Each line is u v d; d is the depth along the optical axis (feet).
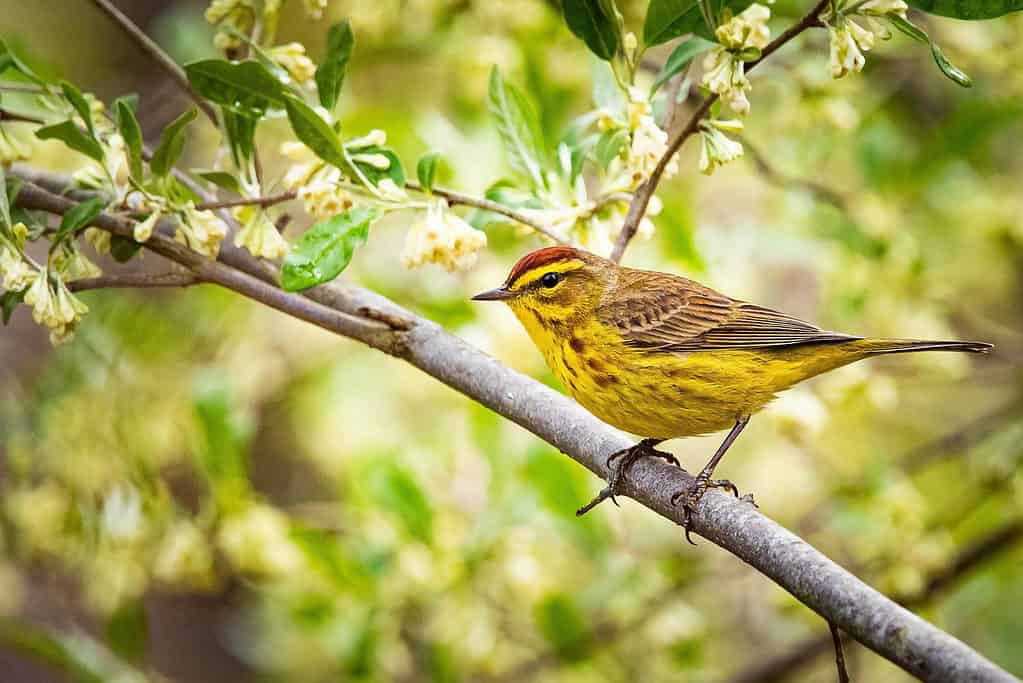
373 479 37.96
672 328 29.63
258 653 49.88
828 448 51.37
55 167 40.29
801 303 53.26
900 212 45.65
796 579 20.90
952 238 48.01
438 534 38.27
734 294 44.80
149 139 45.75
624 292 30.35
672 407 29.76
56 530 39.58
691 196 46.47
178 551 36.99
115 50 57.36
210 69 25.68
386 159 26.05
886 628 19.19
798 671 47.55
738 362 29.53
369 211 25.52
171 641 56.49
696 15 26.73
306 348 50.01
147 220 25.71
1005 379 46.47
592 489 40.70
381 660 39.34
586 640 40.68
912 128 48.96
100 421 39.93
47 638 39.17
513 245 42.06
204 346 48.73
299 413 52.03
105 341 43.01
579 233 30.04
